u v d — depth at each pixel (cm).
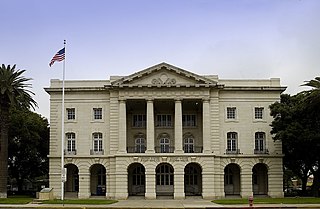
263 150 7188
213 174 6838
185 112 7638
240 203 5294
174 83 7025
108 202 5688
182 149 6981
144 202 5834
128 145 7525
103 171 7500
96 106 7269
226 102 7244
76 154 7156
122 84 7019
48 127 8788
